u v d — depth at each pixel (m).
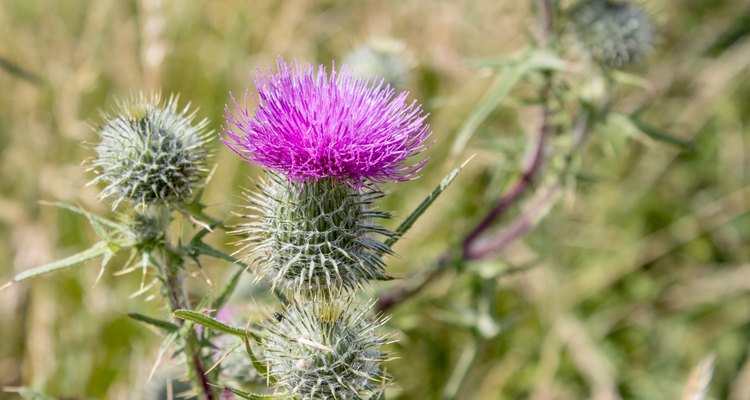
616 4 0.35
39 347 0.36
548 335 0.41
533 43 0.33
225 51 0.42
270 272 0.27
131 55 0.41
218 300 0.27
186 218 0.28
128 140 0.27
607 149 0.34
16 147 0.40
